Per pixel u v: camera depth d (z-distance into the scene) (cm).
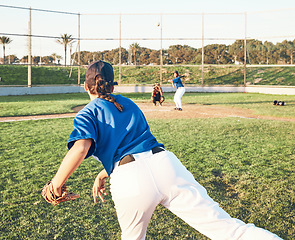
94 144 176
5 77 3012
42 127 873
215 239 178
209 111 1284
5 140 696
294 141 683
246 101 1725
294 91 2192
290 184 420
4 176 457
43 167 501
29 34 2284
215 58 3288
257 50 2989
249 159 539
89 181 436
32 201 371
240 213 338
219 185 423
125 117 190
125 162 179
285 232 301
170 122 957
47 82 3077
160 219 325
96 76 196
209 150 602
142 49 3375
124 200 175
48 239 289
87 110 185
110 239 288
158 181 174
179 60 3384
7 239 288
